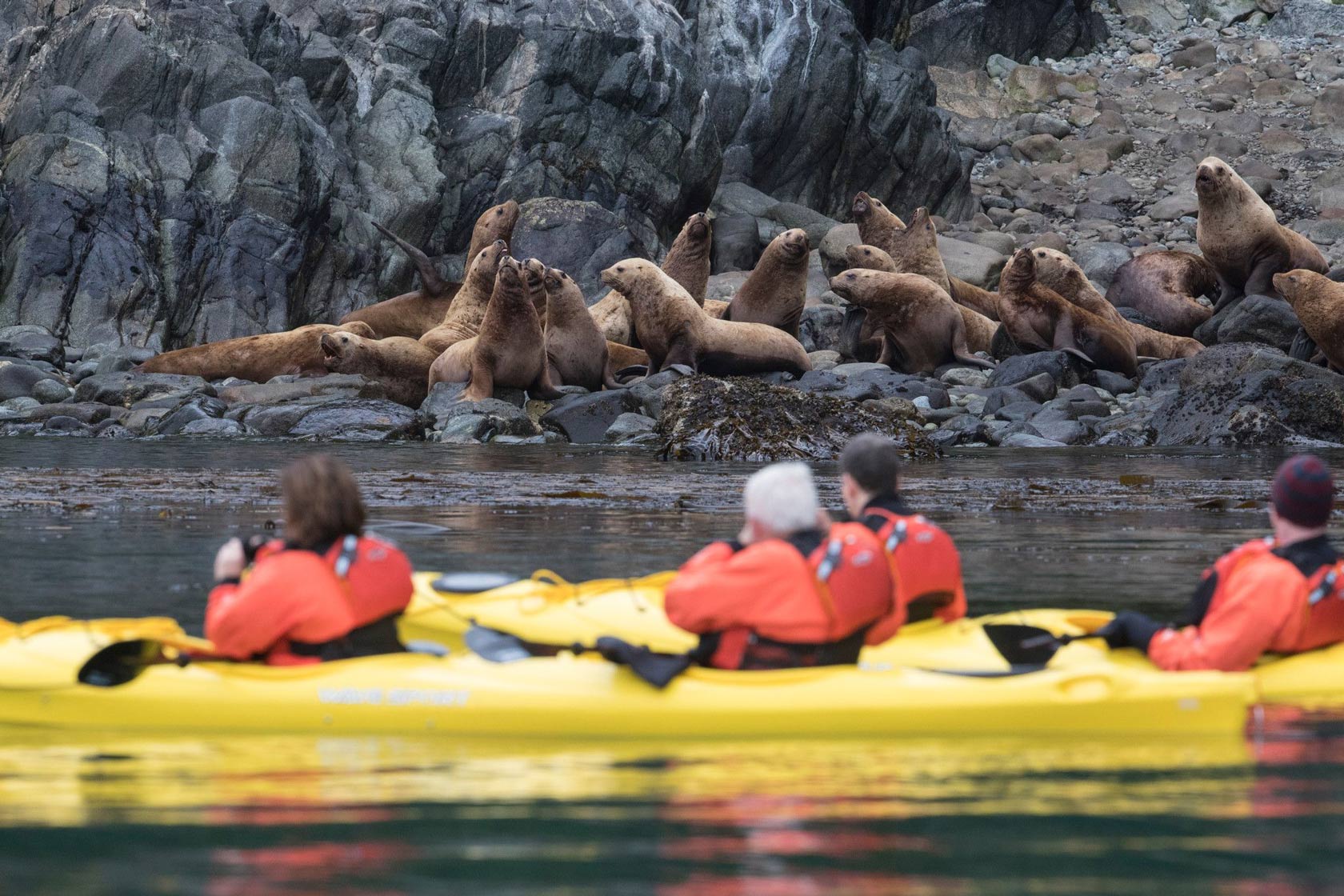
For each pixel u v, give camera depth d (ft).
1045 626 59.62
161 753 47.26
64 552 90.38
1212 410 210.79
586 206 329.52
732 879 34.91
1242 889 34.40
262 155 303.27
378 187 330.13
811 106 413.80
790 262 274.36
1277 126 507.30
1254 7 597.11
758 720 49.29
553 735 49.57
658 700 49.29
